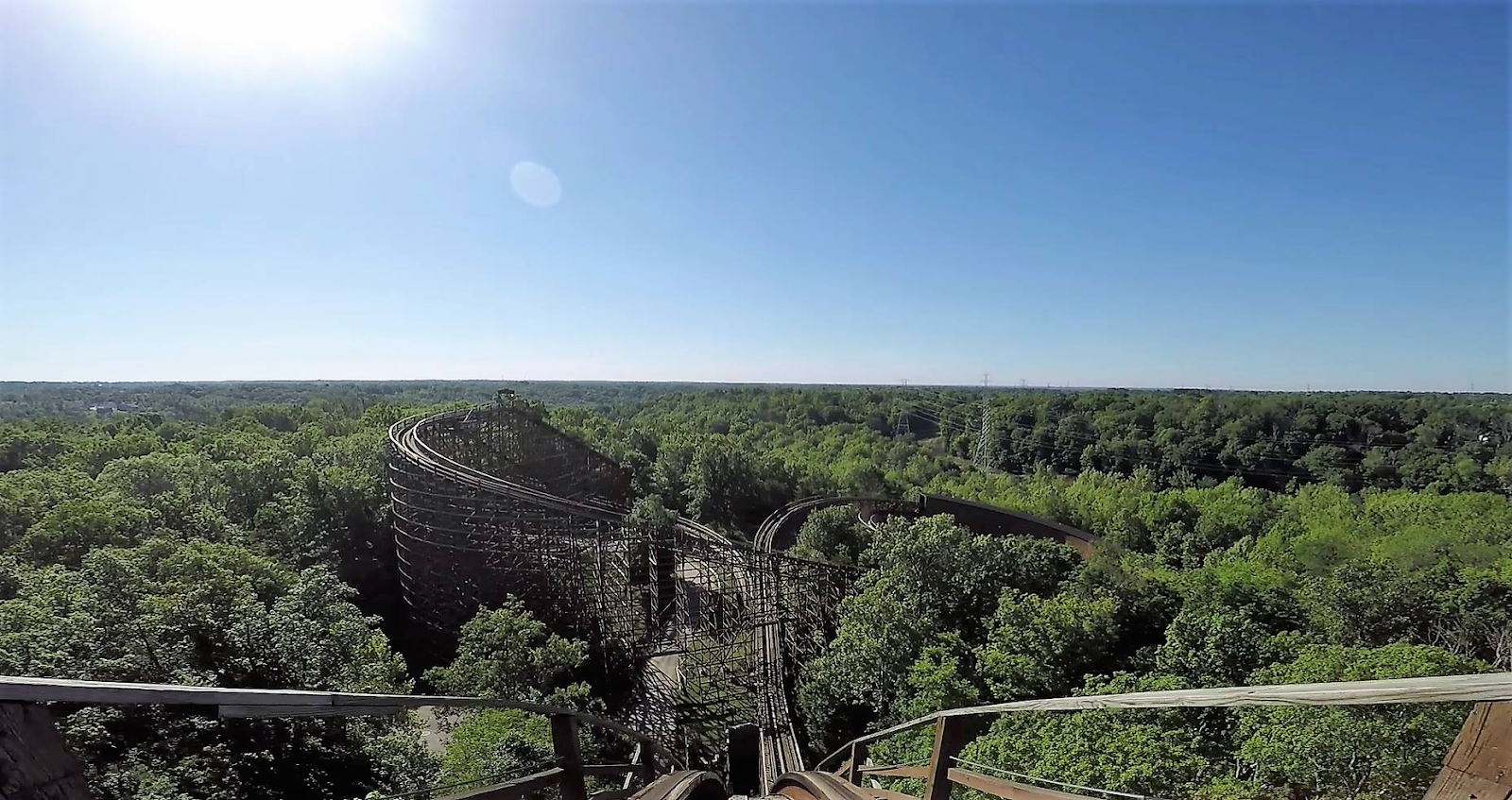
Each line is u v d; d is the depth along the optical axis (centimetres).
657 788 939
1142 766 1638
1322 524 6600
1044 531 5569
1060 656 2748
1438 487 7425
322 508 4962
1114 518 7288
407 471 4203
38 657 1822
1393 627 3142
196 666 1991
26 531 3697
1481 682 178
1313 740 1533
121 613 2123
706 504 8675
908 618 3166
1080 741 1786
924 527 3772
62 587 2503
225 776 1482
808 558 4994
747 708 3425
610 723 854
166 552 3019
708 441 9419
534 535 4041
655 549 4662
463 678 2884
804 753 3103
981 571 3503
